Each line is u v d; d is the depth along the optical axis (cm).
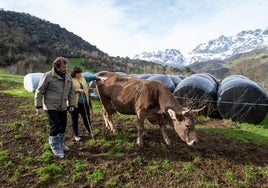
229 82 642
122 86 432
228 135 507
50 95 369
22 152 402
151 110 406
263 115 615
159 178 349
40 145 421
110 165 373
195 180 345
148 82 415
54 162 378
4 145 422
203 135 491
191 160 388
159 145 423
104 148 412
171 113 379
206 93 638
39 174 354
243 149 440
